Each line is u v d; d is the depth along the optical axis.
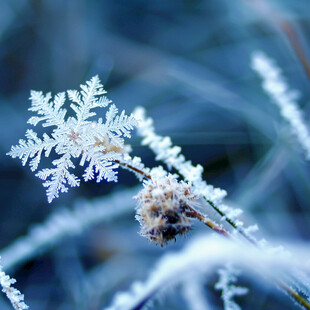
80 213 0.18
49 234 0.17
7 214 0.20
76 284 0.17
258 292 0.16
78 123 0.10
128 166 0.10
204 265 0.12
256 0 0.21
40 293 0.18
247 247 0.11
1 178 0.21
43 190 0.20
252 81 0.22
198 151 0.21
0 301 0.16
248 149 0.21
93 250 0.19
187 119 0.22
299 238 0.17
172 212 0.10
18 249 0.17
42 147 0.10
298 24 0.21
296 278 0.11
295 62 0.22
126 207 0.18
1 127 0.22
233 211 0.11
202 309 0.14
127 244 0.18
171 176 0.10
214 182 0.20
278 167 0.19
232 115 0.22
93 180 0.20
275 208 0.18
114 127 0.10
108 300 0.17
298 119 0.15
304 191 0.18
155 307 0.15
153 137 0.11
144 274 0.17
